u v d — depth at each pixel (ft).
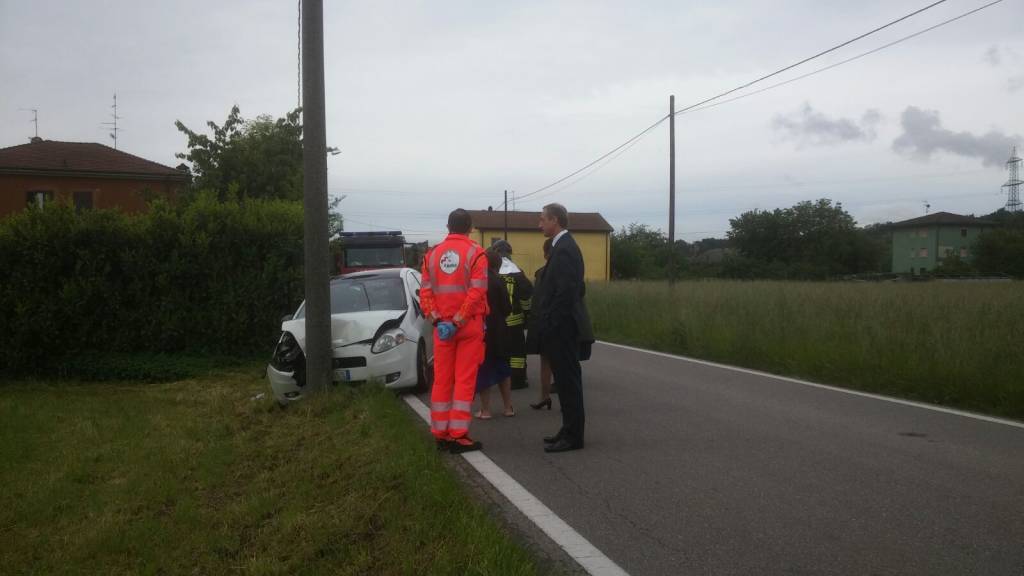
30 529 16.44
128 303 40.29
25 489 19.12
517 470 18.72
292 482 17.83
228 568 13.48
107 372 38.09
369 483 16.74
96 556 14.53
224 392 33.09
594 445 21.11
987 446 20.67
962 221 237.66
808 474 18.06
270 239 41.39
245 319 40.52
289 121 79.66
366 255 78.33
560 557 13.30
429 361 32.01
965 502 15.90
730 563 12.96
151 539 15.03
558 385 20.52
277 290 41.22
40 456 22.66
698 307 52.01
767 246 216.54
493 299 24.30
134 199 98.63
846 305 45.62
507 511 15.71
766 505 15.87
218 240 40.60
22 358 38.37
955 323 36.24
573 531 14.53
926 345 32.60
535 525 14.88
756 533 14.29
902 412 25.63
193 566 13.82
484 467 19.01
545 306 20.26
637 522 14.98
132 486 18.78
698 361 40.32
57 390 35.60
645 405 27.07
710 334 43.78
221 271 40.70
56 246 38.88
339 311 31.91
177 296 40.27
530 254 216.74
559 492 16.94
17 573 14.03
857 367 32.60
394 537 13.58
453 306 20.25
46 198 40.50
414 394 30.19
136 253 39.81
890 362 31.37
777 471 18.34
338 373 28.30
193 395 33.12
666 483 17.51
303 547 13.70
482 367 24.30
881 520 14.87
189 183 78.54
